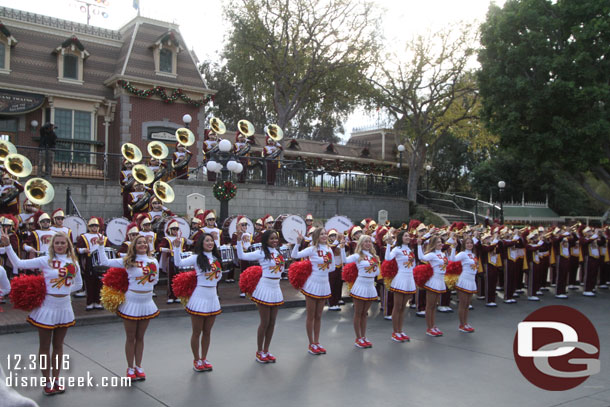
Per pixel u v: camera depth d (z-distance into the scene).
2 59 20.97
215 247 7.13
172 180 18.08
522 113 20.78
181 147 19.27
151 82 23.20
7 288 5.90
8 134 20.94
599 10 19.22
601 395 6.46
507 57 20.88
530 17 20.12
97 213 17.20
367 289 8.46
